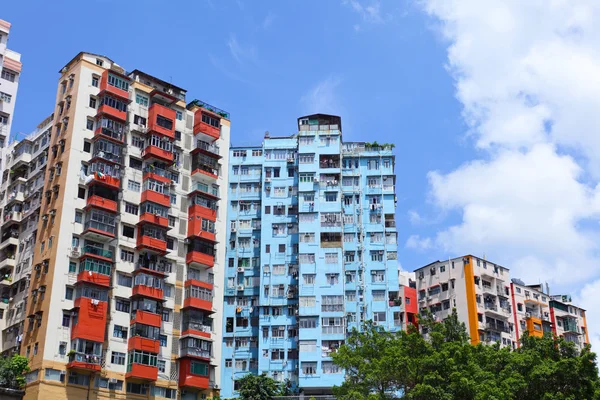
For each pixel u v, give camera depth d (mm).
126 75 74188
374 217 91438
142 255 68750
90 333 62125
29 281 67000
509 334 97125
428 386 48969
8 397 54281
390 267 88688
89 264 64188
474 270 96812
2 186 78812
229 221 92750
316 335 83000
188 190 75000
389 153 94875
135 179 70750
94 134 69625
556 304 108500
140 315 65750
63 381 60219
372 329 58438
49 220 66438
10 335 66688
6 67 70438
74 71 71938
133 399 63688
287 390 78562
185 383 66812
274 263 88938
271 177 93938
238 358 85562
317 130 94812
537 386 54781
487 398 48625
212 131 77875
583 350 55531
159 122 73500
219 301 72875
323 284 85812
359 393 51062
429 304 98688
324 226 88875
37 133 76750
